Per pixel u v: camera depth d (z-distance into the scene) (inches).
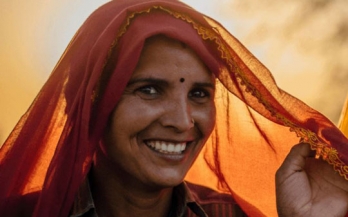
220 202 90.9
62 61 81.8
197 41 75.9
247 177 89.4
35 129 82.2
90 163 77.4
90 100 74.5
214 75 79.4
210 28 77.6
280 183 83.4
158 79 75.3
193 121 77.6
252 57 79.5
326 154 80.4
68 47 81.8
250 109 85.4
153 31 74.2
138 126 75.9
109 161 80.7
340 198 82.7
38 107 82.2
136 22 75.5
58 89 81.5
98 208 83.1
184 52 76.0
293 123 81.0
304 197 82.7
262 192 89.4
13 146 82.7
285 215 83.0
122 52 74.9
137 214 82.6
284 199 83.0
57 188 76.8
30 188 84.6
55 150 77.6
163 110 75.7
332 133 81.1
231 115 86.4
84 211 81.7
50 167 77.1
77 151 75.9
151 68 75.2
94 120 76.5
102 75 75.9
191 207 86.0
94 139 76.9
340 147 80.6
